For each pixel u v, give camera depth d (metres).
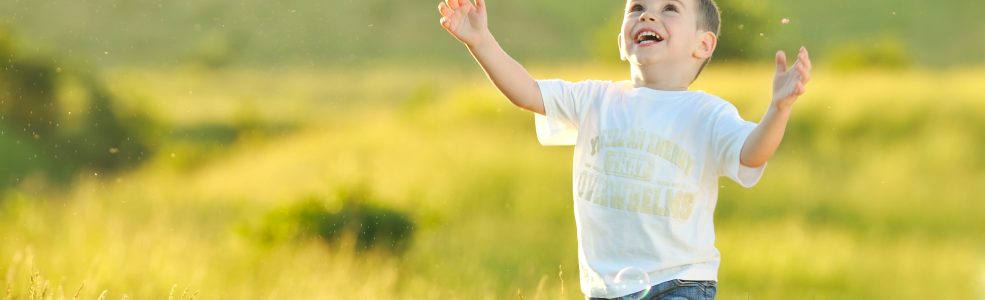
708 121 3.97
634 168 3.99
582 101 4.26
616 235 4.01
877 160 20.95
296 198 11.98
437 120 28.44
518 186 19.73
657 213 3.94
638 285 3.94
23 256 8.35
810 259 14.39
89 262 8.33
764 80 29.64
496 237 15.24
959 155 20.77
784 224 17.08
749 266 13.95
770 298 12.53
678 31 4.08
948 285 13.84
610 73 58.75
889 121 23.14
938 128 22.44
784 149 22.67
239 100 62.97
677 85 4.15
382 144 26.75
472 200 18.98
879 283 13.89
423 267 11.48
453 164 21.58
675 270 3.97
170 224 13.46
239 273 9.96
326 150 27.91
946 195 18.72
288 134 49.41
